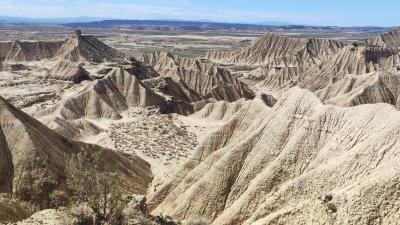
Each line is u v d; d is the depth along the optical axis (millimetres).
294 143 52062
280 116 56781
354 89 134375
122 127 114688
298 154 51094
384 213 36094
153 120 123312
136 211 44344
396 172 37562
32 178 55156
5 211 45469
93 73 174250
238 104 128375
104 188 41406
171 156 91250
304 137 52094
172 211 56000
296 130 54031
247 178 53781
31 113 119688
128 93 138750
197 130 115312
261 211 45375
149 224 43219
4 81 165125
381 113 47781
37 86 158625
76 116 121312
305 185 44812
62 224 39875
